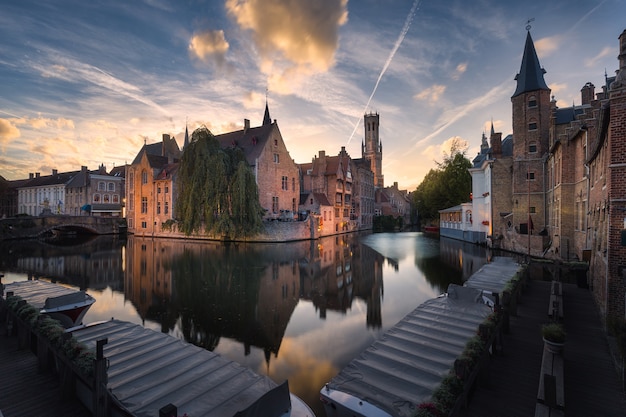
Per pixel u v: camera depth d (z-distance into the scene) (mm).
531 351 7844
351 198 60812
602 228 10727
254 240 38188
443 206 50844
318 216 45875
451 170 48219
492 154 31469
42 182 72062
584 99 27609
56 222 46656
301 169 59000
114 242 39125
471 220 37000
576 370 6898
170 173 46281
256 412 4395
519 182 27297
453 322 7969
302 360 8344
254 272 19766
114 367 6008
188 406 4859
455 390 4723
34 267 21969
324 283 16984
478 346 5906
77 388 6188
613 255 8500
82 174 65812
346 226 57188
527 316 10438
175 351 6668
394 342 6855
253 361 8281
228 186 36031
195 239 42250
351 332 10258
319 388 7004
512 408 5527
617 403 5715
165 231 46281
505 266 14539
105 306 13023
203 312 12234
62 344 6230
